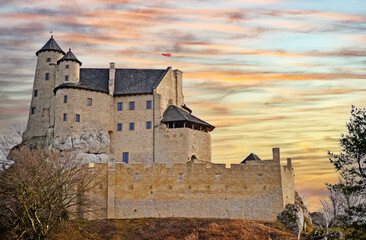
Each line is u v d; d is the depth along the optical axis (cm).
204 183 5878
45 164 5569
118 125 8044
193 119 7894
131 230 5303
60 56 8856
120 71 8638
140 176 5856
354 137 3938
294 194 6694
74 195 5550
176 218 5666
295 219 5597
